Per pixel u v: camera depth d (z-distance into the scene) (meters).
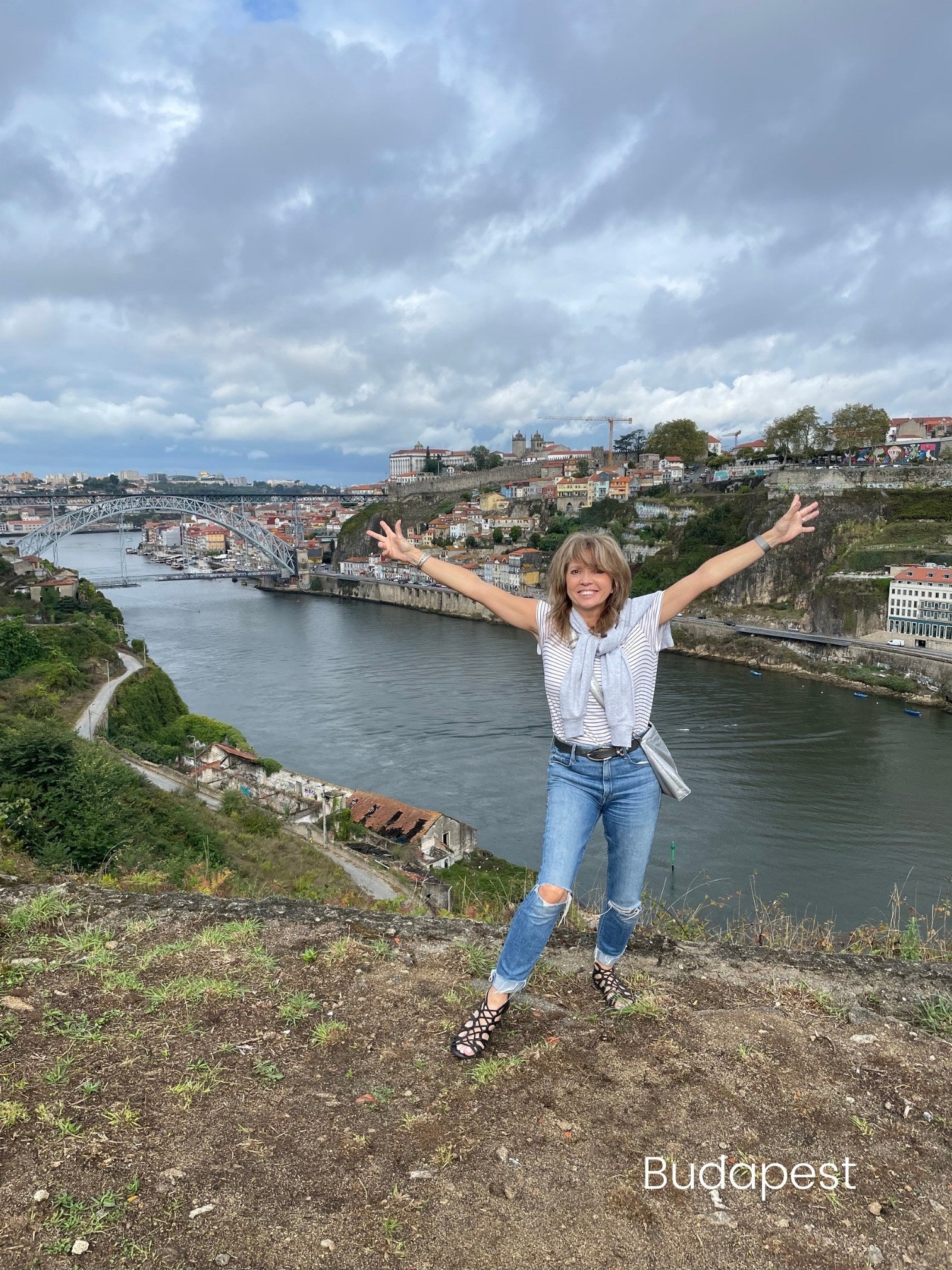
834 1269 2.04
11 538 152.75
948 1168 2.45
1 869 6.46
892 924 5.89
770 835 35.94
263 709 59.31
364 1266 1.95
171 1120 2.46
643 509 125.88
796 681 74.19
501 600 3.22
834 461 118.81
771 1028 3.24
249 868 18.42
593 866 27.98
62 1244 1.95
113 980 3.31
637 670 3.02
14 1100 2.49
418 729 53.44
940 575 76.44
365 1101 2.61
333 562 170.62
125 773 19.16
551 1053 2.96
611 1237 2.09
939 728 55.94
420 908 8.52
